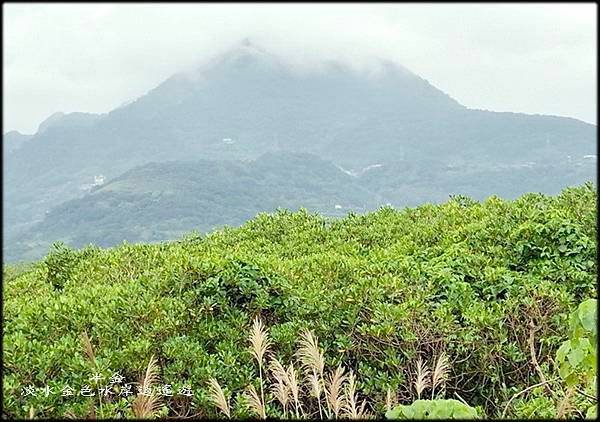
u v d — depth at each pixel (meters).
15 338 9.04
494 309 10.31
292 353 9.55
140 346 8.96
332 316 10.30
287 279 11.66
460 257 12.52
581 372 7.32
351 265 12.57
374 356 9.80
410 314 9.79
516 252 12.85
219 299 10.65
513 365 9.82
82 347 9.05
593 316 6.20
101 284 13.81
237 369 9.13
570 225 12.66
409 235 15.90
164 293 11.23
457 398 9.60
